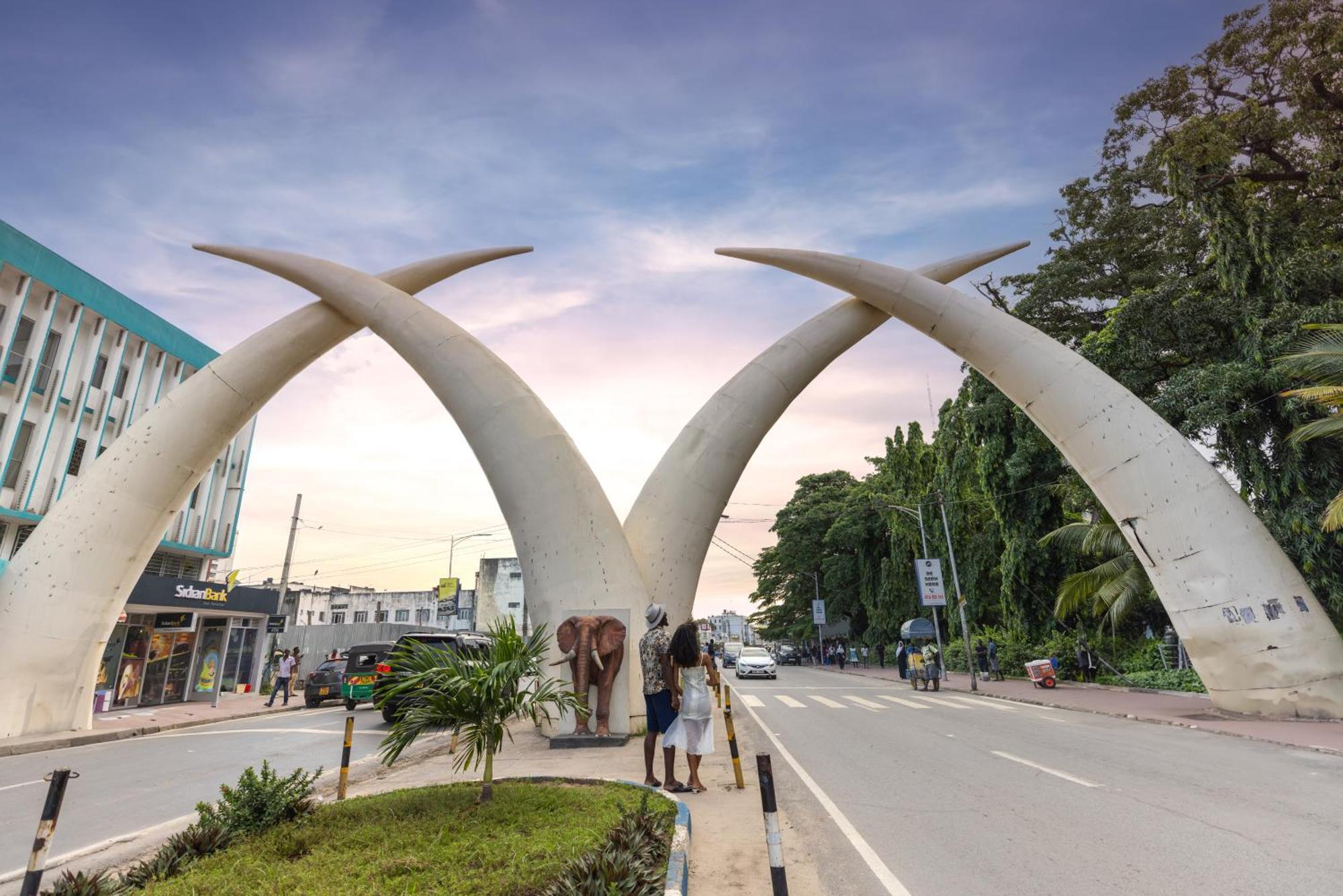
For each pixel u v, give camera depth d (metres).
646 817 5.31
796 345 17.02
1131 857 5.31
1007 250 19.94
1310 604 13.79
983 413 28.95
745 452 15.99
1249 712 13.98
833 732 12.75
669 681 7.51
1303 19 19.41
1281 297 17.73
